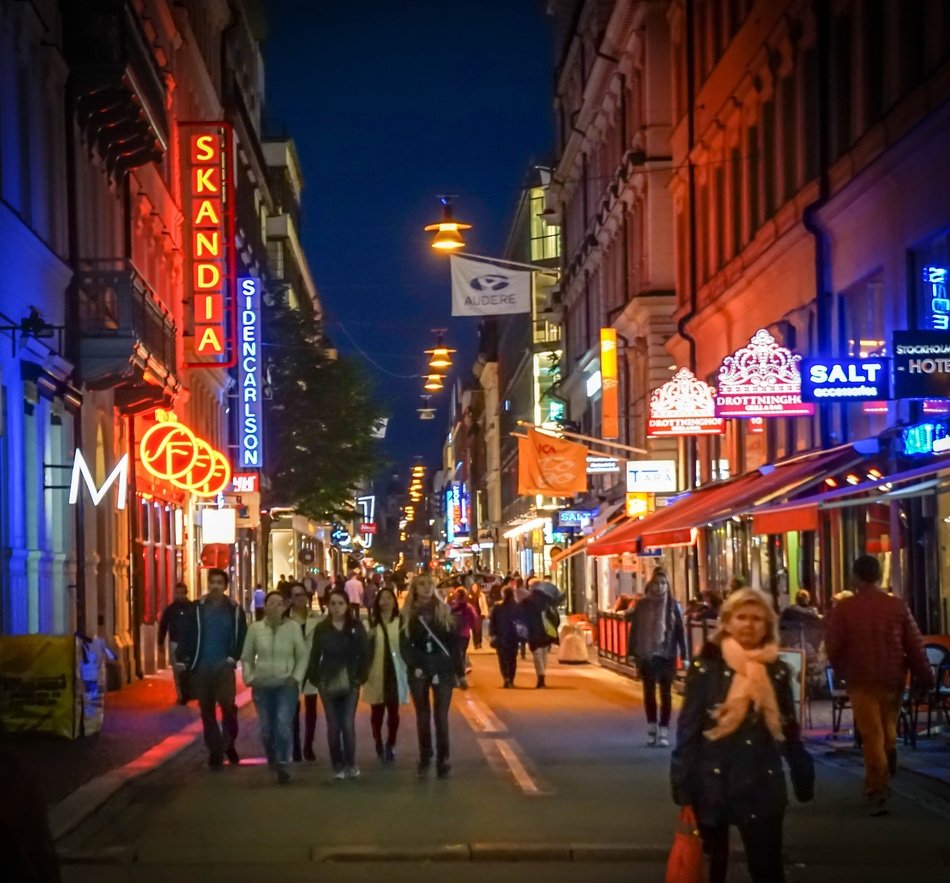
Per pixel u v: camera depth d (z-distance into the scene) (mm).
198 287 43500
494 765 18078
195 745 21062
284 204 92312
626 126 52000
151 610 38688
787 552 32219
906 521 24625
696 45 41562
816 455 26797
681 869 8336
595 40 57375
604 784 16344
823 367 23344
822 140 29031
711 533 39719
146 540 38312
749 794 8039
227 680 18375
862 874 11594
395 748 20141
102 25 28875
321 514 67812
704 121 40344
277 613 17000
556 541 72062
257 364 59281
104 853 12375
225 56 58344
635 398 50250
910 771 16469
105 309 29266
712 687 8195
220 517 46125
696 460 43469
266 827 13742
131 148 33156
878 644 14125
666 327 47438
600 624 40094
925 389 20484
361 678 16953
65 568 28078
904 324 24859
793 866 11906
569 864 12117
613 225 54250
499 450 119062
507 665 32281
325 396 66375
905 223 24812
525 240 94750
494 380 127750
